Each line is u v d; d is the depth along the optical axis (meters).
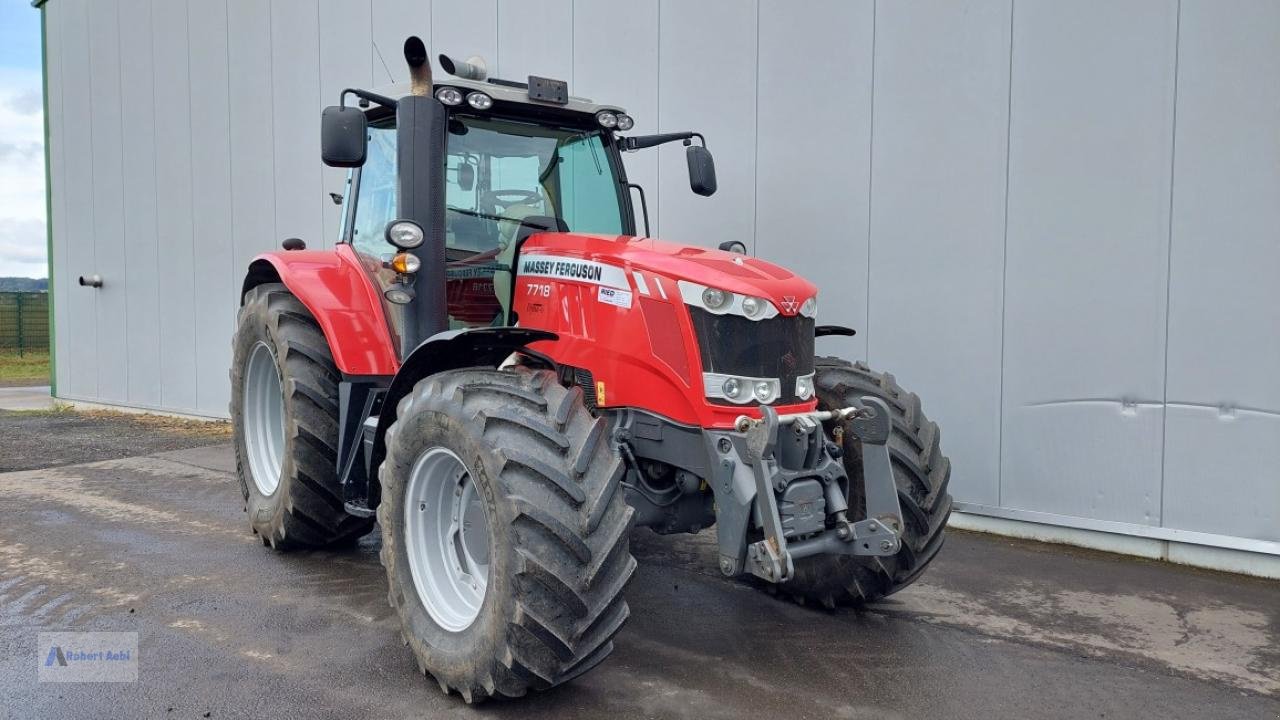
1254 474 4.26
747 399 3.05
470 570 3.10
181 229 9.55
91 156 10.62
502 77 6.93
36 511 5.30
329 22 8.03
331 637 3.40
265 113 8.61
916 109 5.11
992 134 4.87
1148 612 3.80
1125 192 4.51
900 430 3.58
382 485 3.22
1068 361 4.71
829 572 3.66
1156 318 4.46
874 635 3.52
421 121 3.45
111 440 8.00
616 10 6.29
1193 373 4.38
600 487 2.75
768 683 3.05
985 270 4.93
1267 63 4.15
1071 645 3.44
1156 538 4.51
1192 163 4.34
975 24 4.89
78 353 11.09
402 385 3.38
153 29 9.64
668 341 3.12
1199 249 4.34
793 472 2.96
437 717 2.76
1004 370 4.90
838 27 5.37
